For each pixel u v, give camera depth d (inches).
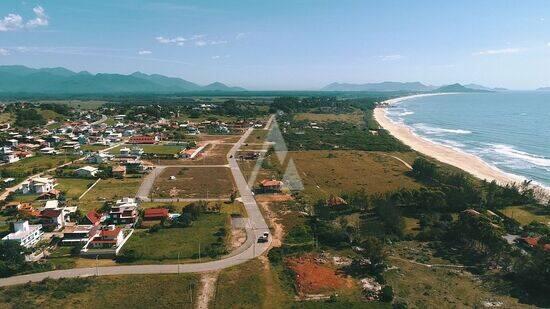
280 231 4281.5
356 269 3572.8
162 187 5895.7
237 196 5447.8
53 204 4874.5
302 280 3324.3
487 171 7268.7
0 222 4365.2
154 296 3006.9
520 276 3400.6
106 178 6368.1
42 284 3147.1
